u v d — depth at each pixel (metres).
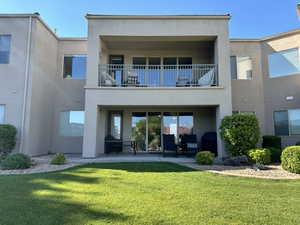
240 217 3.14
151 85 10.61
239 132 8.20
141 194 4.17
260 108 11.60
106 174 5.94
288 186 4.85
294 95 10.66
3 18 10.11
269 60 11.55
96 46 9.56
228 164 7.60
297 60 10.65
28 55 9.89
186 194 4.20
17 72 9.87
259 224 2.93
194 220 3.03
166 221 2.99
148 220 3.01
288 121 10.78
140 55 12.11
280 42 11.21
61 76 12.12
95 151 9.07
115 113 12.02
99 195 4.08
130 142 11.67
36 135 10.18
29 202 3.68
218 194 4.22
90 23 9.66
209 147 10.30
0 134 8.65
